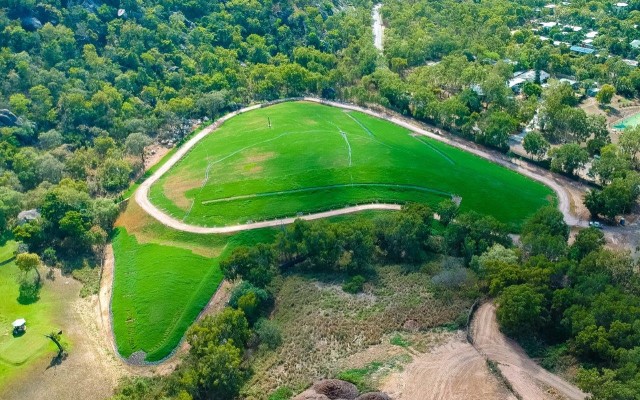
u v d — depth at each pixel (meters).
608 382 138.12
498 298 176.00
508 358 161.25
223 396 150.88
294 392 151.12
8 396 162.50
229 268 193.25
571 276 180.75
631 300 163.75
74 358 176.12
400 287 190.38
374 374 155.62
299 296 189.12
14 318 191.88
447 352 163.25
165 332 184.50
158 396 147.62
